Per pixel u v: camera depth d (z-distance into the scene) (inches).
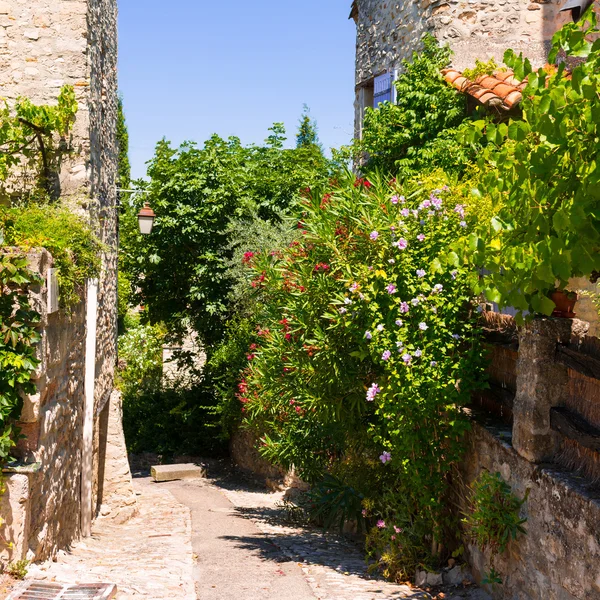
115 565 251.1
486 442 210.4
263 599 217.8
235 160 731.4
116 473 438.3
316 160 749.3
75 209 315.0
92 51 344.8
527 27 390.0
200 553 300.5
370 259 241.4
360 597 215.6
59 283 249.0
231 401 662.5
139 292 774.5
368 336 227.1
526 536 179.5
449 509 242.5
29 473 212.2
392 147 401.4
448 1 389.4
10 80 327.6
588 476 161.5
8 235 251.4
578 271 145.6
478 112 358.9
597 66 126.8
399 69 433.4
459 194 236.8
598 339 157.8
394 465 242.7
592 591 146.3
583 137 127.6
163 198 697.0
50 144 324.8
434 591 219.5
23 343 211.0
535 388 175.9
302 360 282.4
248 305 647.1
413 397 222.1
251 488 616.4
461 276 225.5
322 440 400.2
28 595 185.3
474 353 222.4
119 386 462.3
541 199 136.3
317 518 393.1
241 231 657.6
